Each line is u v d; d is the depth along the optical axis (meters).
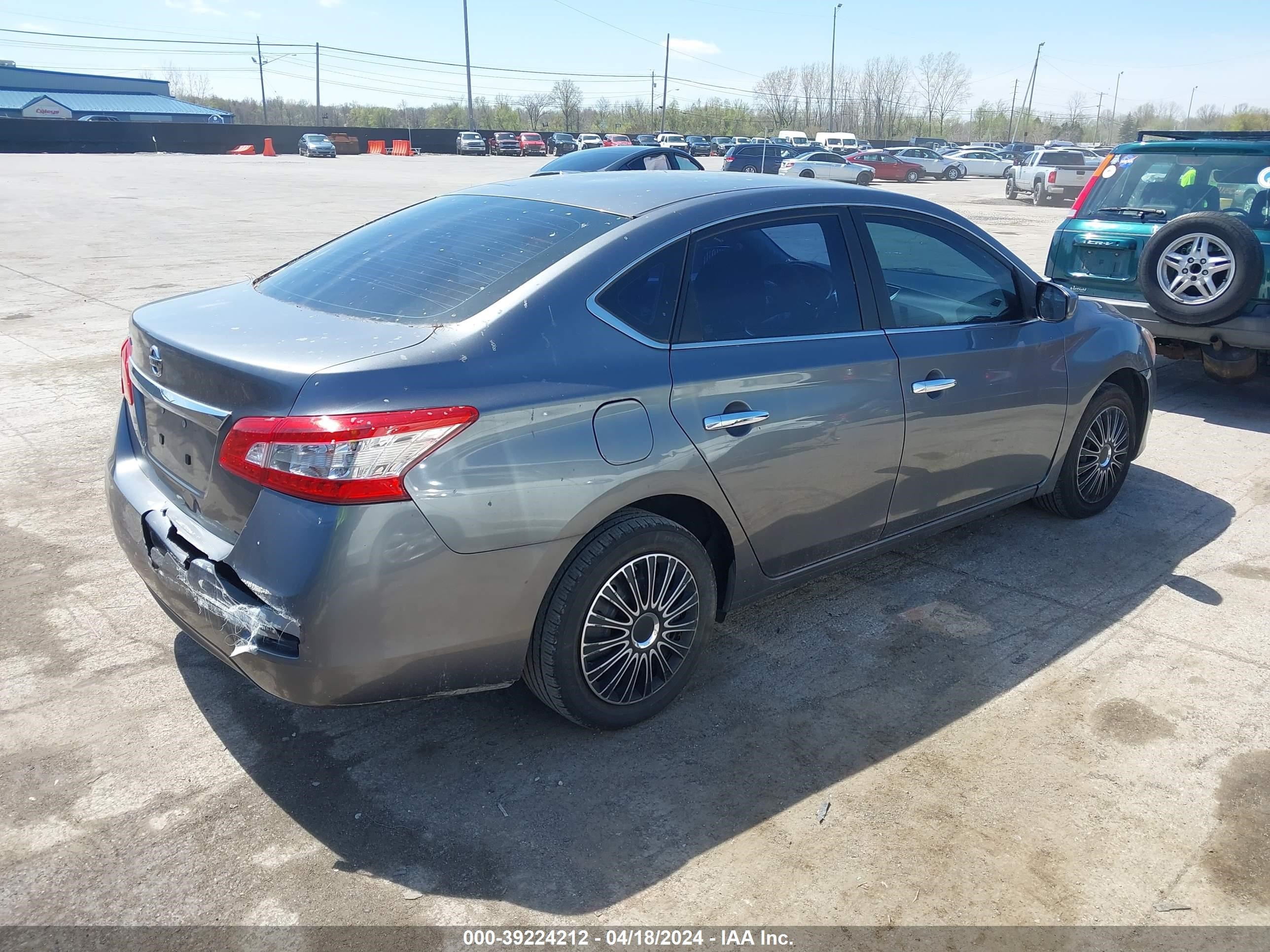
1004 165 46.31
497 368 2.58
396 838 2.60
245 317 2.89
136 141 47.75
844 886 2.47
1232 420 6.68
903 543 3.88
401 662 2.52
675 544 2.97
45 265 11.97
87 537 4.39
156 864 2.48
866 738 3.09
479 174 34.28
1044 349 4.20
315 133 55.75
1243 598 4.07
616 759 2.96
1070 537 4.68
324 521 2.36
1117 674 3.47
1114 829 2.69
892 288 3.62
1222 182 6.56
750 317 3.16
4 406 6.25
